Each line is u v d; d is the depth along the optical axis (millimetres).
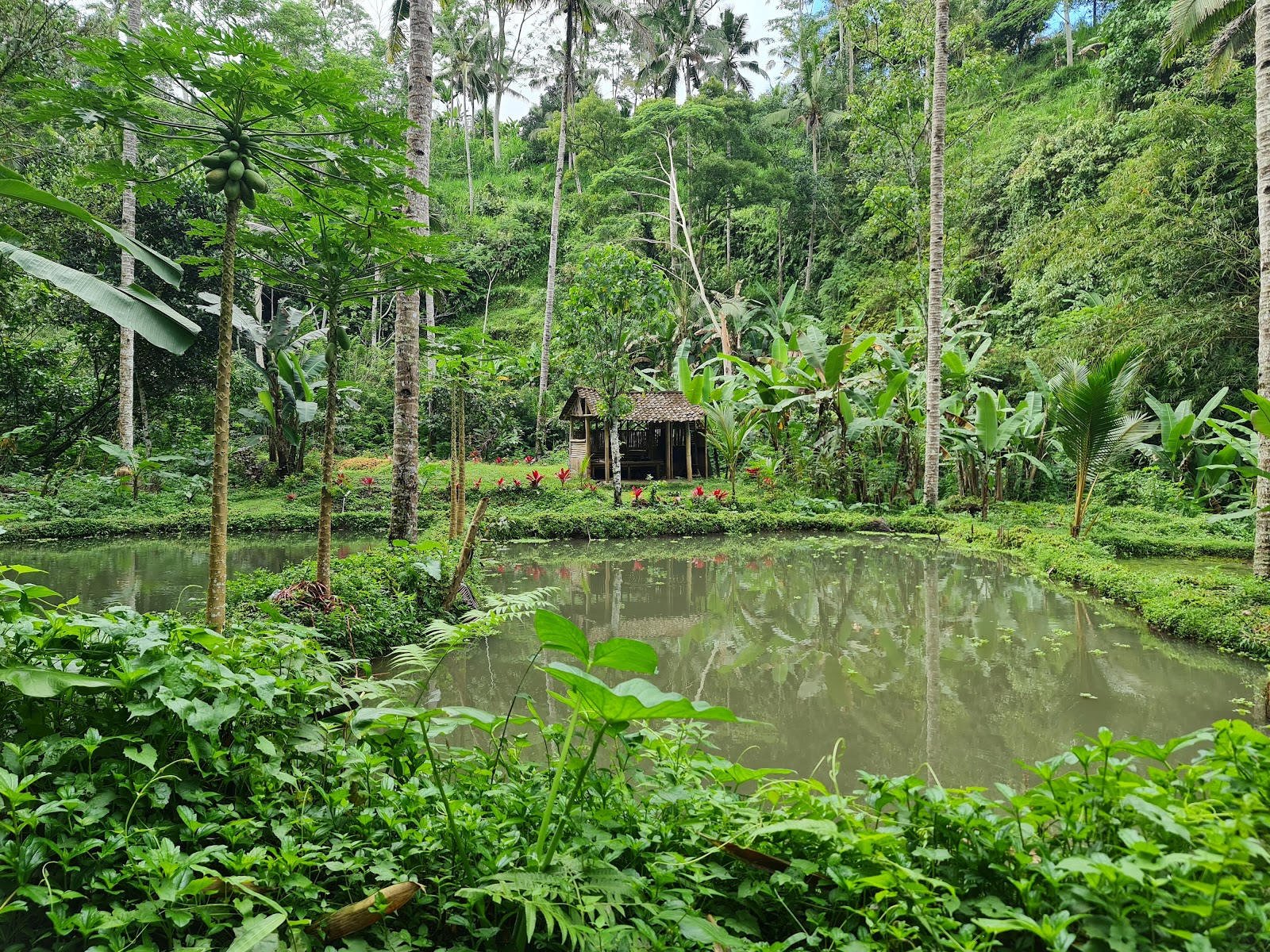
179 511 15352
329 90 3912
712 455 22828
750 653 6598
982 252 24406
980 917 1706
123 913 1581
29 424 16750
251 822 1938
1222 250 13875
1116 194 15164
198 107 4016
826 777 3979
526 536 13656
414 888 1836
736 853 1958
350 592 6215
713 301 31406
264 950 1597
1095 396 10922
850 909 1761
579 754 2365
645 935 1685
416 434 8469
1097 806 1813
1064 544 10727
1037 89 30562
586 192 36000
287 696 2332
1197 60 16219
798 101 32781
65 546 12859
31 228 13750
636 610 8320
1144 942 1462
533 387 27219
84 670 2059
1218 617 6570
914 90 19547
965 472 16594
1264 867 1595
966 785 3859
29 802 1817
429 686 5453
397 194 4621
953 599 8656
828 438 16750
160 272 3822
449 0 14711
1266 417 6766
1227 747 1921
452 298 37750
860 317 26031
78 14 11969
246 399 19922
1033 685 5547
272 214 5359
